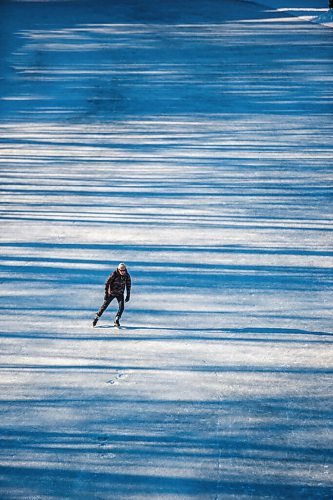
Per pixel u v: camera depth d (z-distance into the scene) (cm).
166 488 3397
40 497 3347
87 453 3641
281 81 11806
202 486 3406
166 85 11869
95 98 11306
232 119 10050
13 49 14825
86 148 9031
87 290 5444
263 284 5481
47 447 3691
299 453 3616
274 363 4416
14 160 8656
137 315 5041
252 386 4181
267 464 3544
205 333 4784
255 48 14225
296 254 5981
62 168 8344
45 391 4172
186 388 4178
